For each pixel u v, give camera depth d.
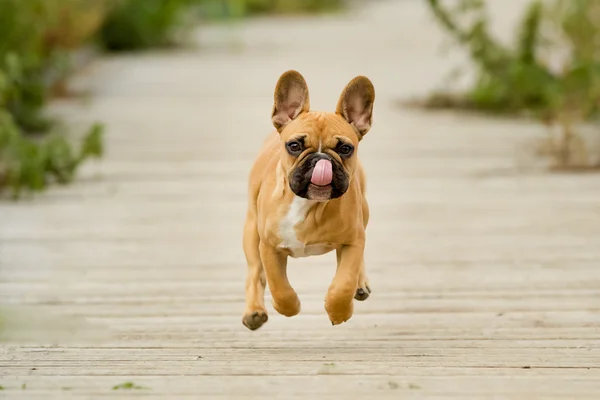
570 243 14.02
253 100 27.48
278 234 8.99
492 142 21.50
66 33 28.50
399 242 14.24
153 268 13.03
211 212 16.19
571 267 12.84
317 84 29.52
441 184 17.91
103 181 18.41
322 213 8.88
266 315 9.48
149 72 32.94
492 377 8.94
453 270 12.79
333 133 8.69
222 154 20.64
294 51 39.00
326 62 35.53
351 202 9.02
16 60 19.56
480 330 10.39
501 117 24.67
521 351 9.69
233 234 14.84
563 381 8.84
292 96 9.15
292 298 9.20
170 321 10.82
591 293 11.71
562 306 11.22
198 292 11.95
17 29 22.19
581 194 17.02
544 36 25.00
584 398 8.41
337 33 46.78
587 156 19.53
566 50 25.00
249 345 9.97
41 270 12.96
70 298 11.73
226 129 23.38
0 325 10.34
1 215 16.02
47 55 28.12
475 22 24.89
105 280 12.50
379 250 13.83
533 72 24.38
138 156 20.53
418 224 15.24
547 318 10.79
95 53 36.88
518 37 24.67
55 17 26.69
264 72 32.84
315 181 8.34
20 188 17.55
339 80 30.48
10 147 17.41
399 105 26.72
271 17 58.19
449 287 12.05
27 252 13.84
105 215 15.98
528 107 24.91
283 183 8.90
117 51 38.81
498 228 14.94
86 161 20.06
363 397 8.45
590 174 18.56
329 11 62.12
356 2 69.62
